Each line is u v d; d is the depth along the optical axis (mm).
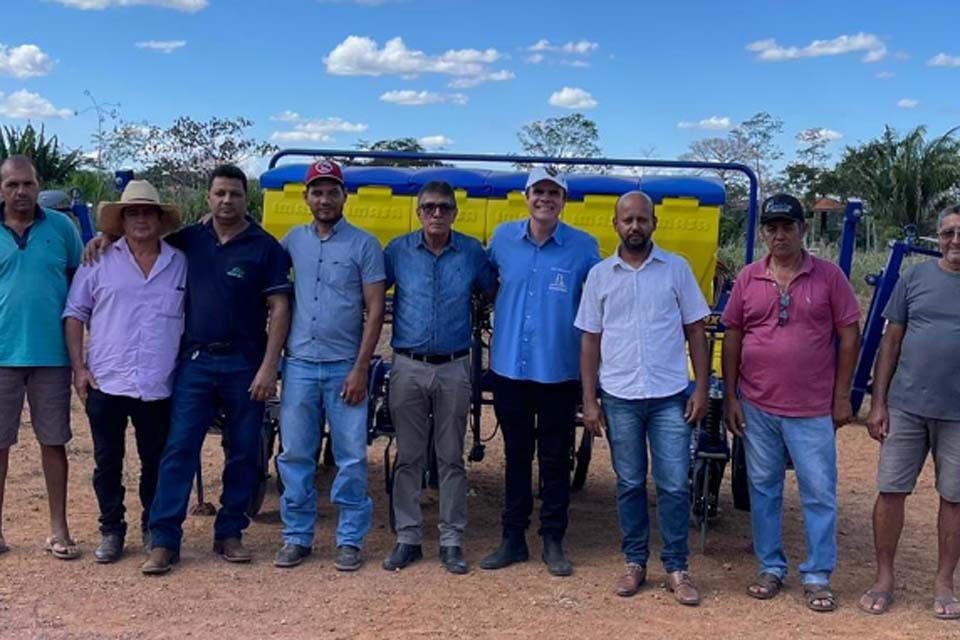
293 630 4965
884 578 5500
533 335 5664
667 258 5441
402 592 5508
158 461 6035
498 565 5918
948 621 5301
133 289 5676
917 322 5328
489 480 8227
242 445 5875
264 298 5789
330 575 5754
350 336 5797
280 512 6527
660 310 5395
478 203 6895
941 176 33500
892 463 5414
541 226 5668
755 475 5582
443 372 5762
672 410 5457
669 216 6684
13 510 6863
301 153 7129
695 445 6148
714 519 7066
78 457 8391
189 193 20469
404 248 5793
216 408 5887
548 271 5660
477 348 6562
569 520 7117
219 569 5805
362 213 6938
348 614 5176
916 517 7312
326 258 5723
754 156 37469
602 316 5500
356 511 5895
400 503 5953
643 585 5688
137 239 5656
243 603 5301
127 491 7434
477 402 6609
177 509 5766
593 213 6734
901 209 33844
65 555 5879
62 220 5906
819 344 5395
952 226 5180
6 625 4938
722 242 17922
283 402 5840
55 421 5883
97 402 5738
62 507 5984
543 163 6973
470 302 5859
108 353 5695
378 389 6445
